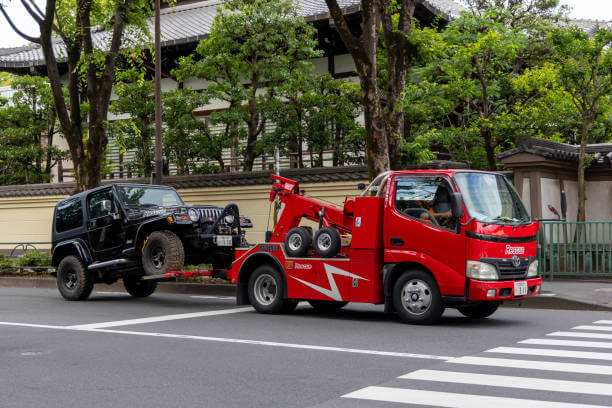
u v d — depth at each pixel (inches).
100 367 270.2
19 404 212.7
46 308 491.5
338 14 562.6
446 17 919.0
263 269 453.1
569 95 753.6
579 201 682.8
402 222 390.0
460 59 766.5
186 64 837.2
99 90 706.8
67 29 729.6
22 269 769.6
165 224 494.9
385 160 574.2
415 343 324.8
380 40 775.1
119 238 522.9
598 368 260.8
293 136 816.3
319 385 235.0
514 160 682.2
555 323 399.5
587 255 594.9
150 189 552.7
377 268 401.7
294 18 798.5
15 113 1020.5
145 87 879.7
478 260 369.1
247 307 495.5
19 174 1085.8
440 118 918.4
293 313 457.1
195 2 1245.1
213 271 504.1
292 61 838.5
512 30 794.8
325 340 335.3
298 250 434.9
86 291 544.1
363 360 281.3
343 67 924.6
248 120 844.0
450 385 232.4
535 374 250.1
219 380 244.5
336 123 800.9
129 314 452.8
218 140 853.8
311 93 817.5
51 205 994.1
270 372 258.1
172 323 403.9
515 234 385.7
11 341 337.1
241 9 797.2
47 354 300.0
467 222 371.2
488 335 349.4
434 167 671.1
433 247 379.9
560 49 684.7
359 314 452.1
